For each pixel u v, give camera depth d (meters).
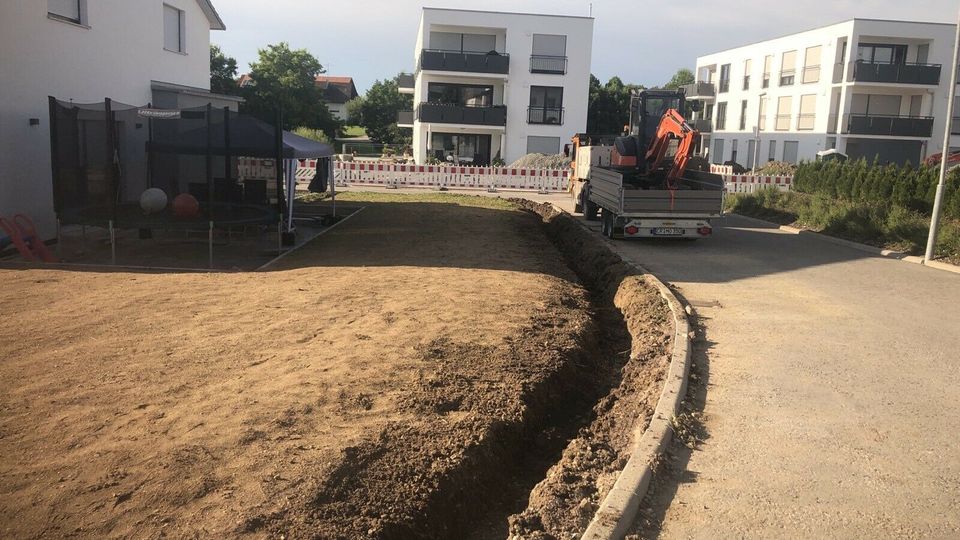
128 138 13.89
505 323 7.79
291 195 13.54
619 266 11.70
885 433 5.25
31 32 12.48
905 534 3.86
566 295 9.77
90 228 14.87
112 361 5.98
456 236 15.03
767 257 13.40
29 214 12.69
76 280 9.31
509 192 29.30
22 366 5.79
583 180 20.41
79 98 14.02
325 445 4.50
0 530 3.46
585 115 41.06
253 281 9.68
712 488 4.37
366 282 9.77
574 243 15.52
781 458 4.80
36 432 4.54
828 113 39.19
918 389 6.21
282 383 5.57
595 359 7.54
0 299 8.05
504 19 40.06
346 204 21.58
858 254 13.87
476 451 4.77
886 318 8.75
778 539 3.79
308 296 8.73
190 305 8.08
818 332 8.07
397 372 5.96
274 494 3.87
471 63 39.50
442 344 6.83
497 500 4.72
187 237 14.05
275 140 12.35
